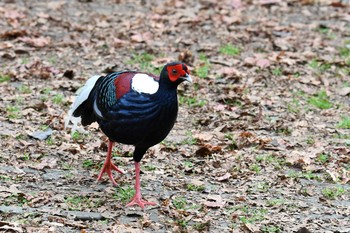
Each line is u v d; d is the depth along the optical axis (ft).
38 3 71.36
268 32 65.16
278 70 57.11
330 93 53.72
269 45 62.95
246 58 58.75
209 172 40.57
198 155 42.50
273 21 68.54
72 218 34.32
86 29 64.75
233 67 57.67
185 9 70.85
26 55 58.18
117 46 60.90
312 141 45.29
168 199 36.50
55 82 52.80
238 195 37.88
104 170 38.75
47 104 48.65
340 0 74.95
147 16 68.90
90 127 45.50
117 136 35.58
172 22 67.10
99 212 35.17
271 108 50.70
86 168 40.32
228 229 34.14
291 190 38.86
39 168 39.60
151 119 34.32
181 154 42.65
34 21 65.67
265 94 53.06
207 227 34.01
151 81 34.63
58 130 45.01
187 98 51.42
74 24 65.98
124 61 58.03
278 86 54.70
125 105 34.47
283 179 39.91
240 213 35.73
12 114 46.75
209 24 67.10
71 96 50.52
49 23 65.67
